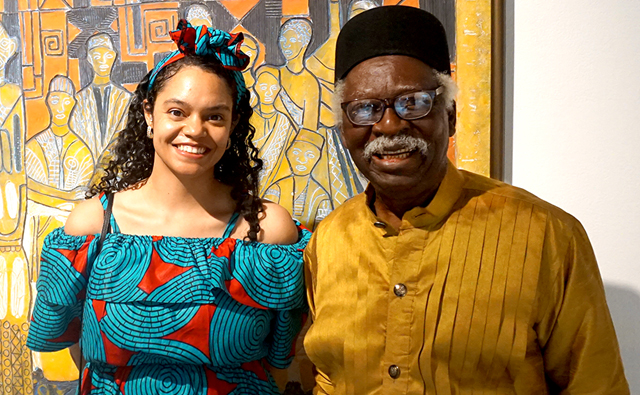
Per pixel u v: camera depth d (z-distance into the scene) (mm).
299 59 1604
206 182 1359
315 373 1335
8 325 1736
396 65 1005
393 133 992
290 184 1637
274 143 1636
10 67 1710
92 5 1663
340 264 1156
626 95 1447
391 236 1104
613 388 1029
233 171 1420
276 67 1614
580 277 1009
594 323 1012
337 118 1111
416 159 998
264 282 1304
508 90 1505
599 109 1462
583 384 1034
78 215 1356
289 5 1595
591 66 1458
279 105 1622
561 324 1025
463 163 1516
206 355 1258
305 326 1624
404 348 1054
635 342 1483
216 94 1252
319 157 1618
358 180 1607
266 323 1346
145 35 1646
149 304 1239
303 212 1635
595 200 1479
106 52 1666
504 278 1024
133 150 1436
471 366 1036
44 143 1710
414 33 1028
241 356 1298
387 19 1031
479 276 1036
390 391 1060
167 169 1323
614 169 1465
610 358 1023
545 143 1492
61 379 1706
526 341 1012
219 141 1271
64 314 1378
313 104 1607
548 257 1018
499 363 1028
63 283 1293
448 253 1058
